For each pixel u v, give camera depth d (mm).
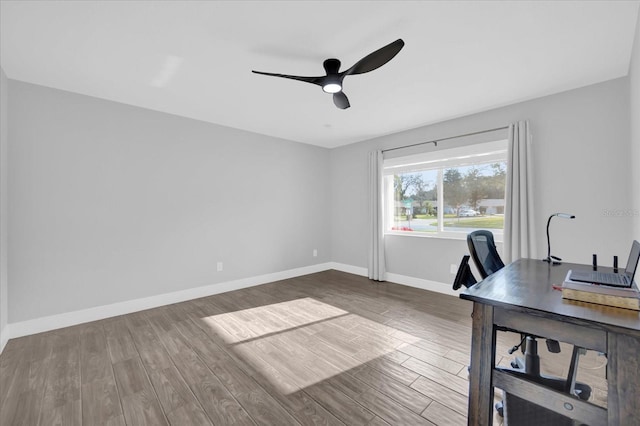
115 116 3086
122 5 1654
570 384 1451
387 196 4633
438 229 3988
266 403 1668
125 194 3145
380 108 3324
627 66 2383
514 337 2498
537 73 2498
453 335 2557
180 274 3545
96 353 2254
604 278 1286
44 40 1985
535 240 2949
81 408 1631
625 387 895
